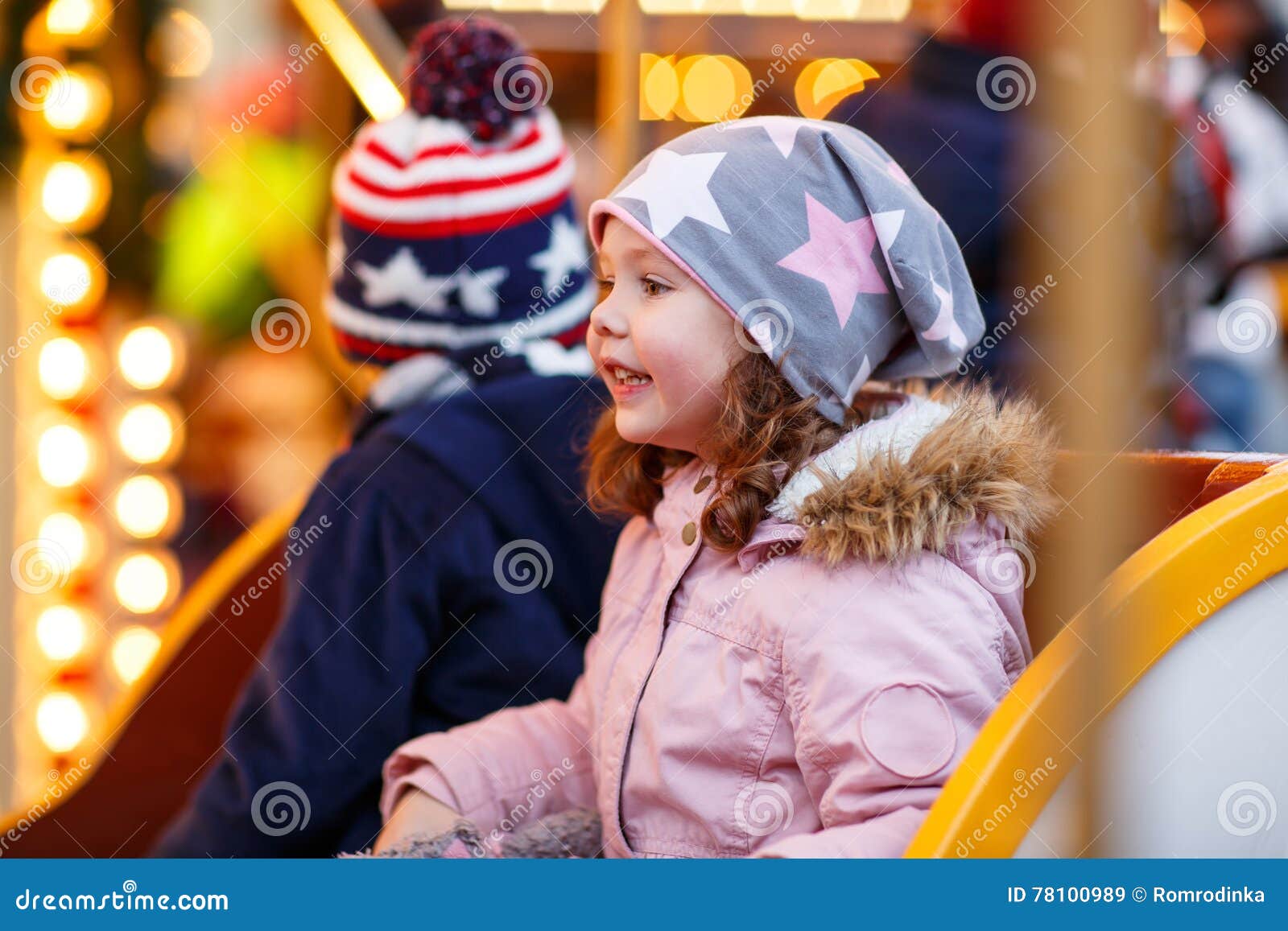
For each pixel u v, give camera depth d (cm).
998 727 145
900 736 157
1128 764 148
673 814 175
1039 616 174
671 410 179
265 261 422
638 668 184
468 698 229
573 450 235
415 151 249
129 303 398
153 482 391
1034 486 172
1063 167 124
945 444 171
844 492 167
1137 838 147
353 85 314
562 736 204
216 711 263
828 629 165
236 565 269
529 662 228
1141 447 194
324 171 426
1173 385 360
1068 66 124
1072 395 127
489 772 198
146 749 260
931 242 182
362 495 231
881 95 303
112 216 381
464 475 230
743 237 174
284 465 443
